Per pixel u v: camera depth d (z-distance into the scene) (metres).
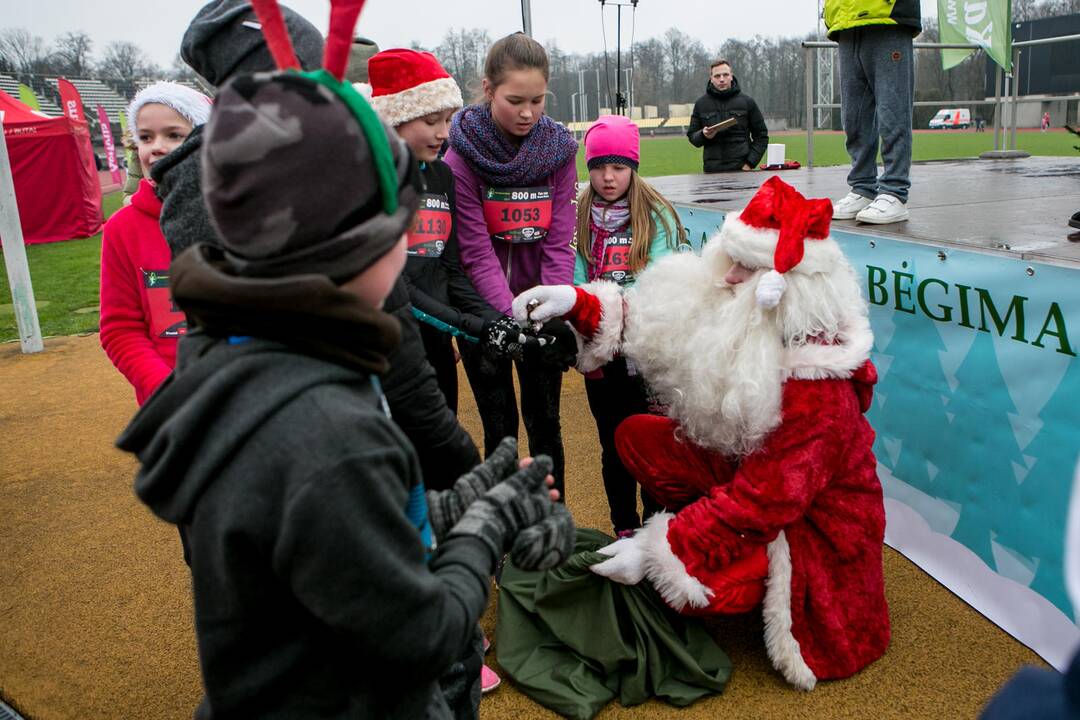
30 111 14.77
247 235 0.94
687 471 2.48
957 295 2.60
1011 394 2.44
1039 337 2.33
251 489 0.93
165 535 3.38
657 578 2.22
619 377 2.81
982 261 2.48
